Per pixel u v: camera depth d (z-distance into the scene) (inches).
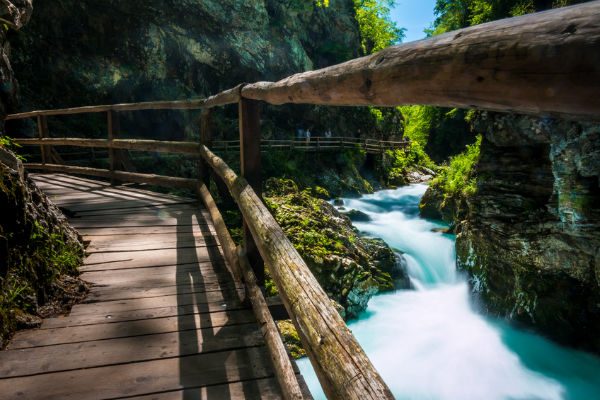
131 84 692.7
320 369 36.9
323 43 995.9
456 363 240.8
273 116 858.1
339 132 946.1
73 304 97.9
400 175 896.9
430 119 1294.3
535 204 282.8
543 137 267.9
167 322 90.7
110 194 218.1
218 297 102.6
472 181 384.8
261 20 818.2
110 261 124.0
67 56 623.8
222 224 134.5
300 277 50.6
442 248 408.5
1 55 434.3
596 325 256.4
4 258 84.7
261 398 67.4
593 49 17.3
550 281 276.7
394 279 331.9
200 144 180.4
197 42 744.3
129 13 659.4
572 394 221.0
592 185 238.7
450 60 26.9
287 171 667.4
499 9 799.7
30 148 501.0
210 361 77.0
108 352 79.3
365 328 267.0
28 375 72.2
